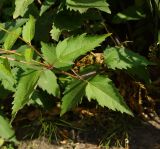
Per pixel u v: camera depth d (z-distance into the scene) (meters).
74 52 0.50
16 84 0.57
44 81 0.56
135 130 0.68
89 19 0.68
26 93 0.46
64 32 0.70
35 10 0.69
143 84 0.70
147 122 0.69
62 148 0.67
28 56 0.46
